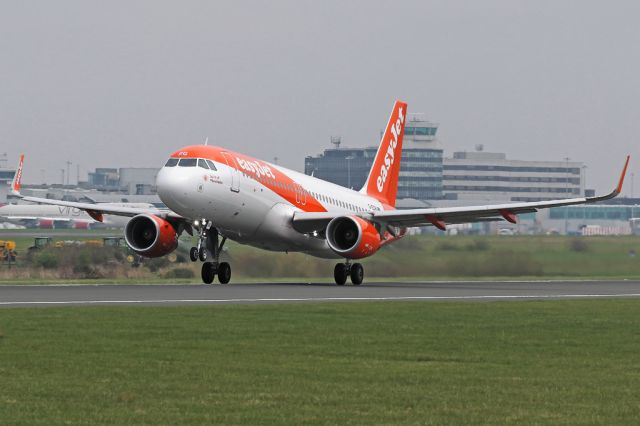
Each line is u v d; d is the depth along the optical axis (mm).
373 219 147500
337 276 149375
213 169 132125
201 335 70188
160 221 138875
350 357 60594
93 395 47125
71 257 197250
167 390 48656
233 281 167250
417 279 188250
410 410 44438
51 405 44688
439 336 71750
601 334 74500
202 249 135625
